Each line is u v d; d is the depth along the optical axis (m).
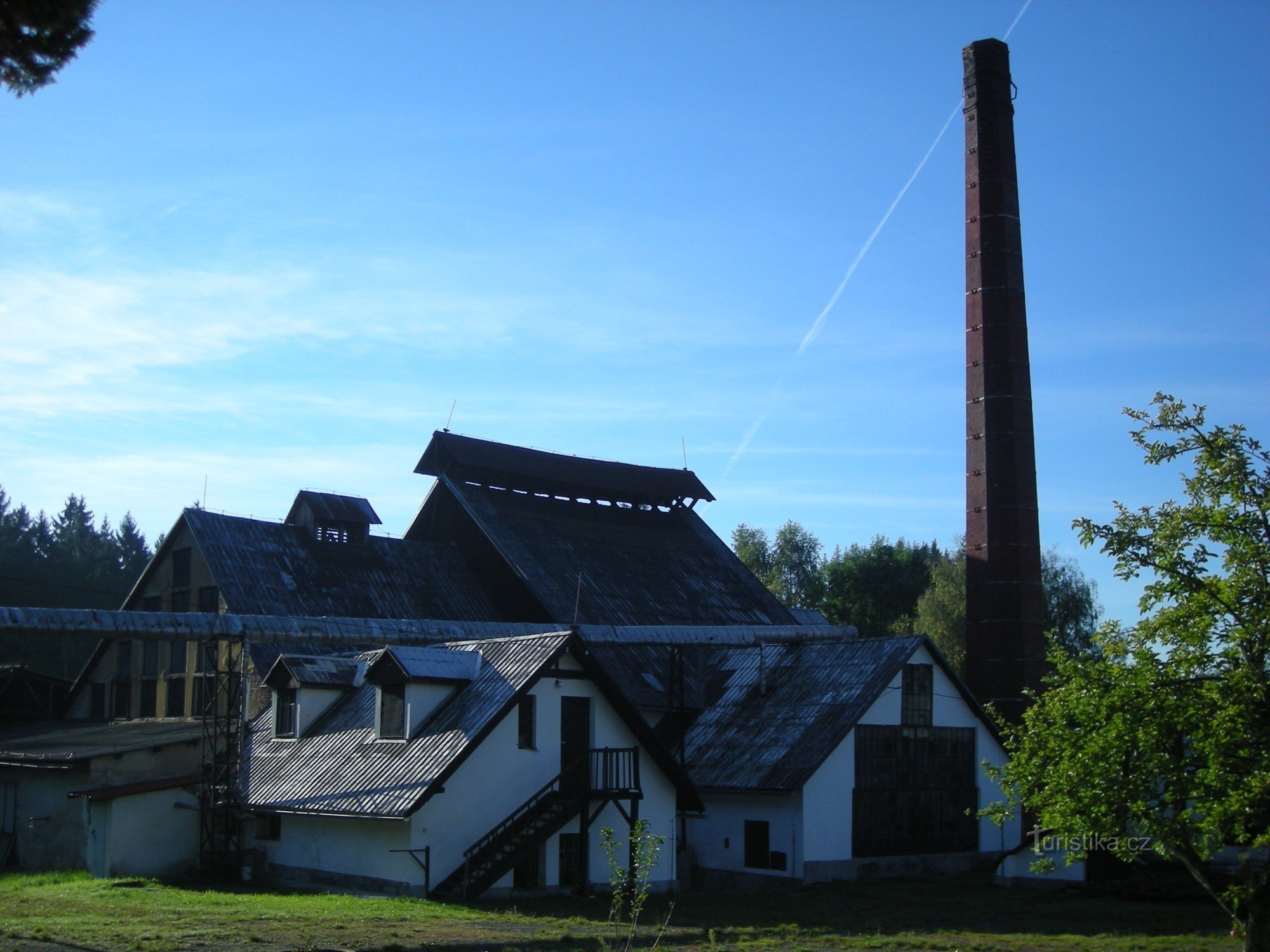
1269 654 16.69
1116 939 23.38
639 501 61.03
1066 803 16.83
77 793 32.12
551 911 26.11
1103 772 16.39
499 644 31.03
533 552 51.56
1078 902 30.33
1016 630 48.53
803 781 34.59
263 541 46.19
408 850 27.05
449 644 32.56
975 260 51.88
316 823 29.98
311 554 47.06
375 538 50.31
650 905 28.44
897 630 87.88
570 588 49.72
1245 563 16.91
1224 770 15.84
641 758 31.52
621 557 55.62
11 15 11.59
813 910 28.30
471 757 28.16
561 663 30.14
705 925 24.64
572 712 30.55
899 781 37.88
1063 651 18.16
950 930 24.92
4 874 34.69
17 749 38.19
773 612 56.75
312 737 32.66
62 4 11.66
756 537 99.44
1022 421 50.34
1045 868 18.75
